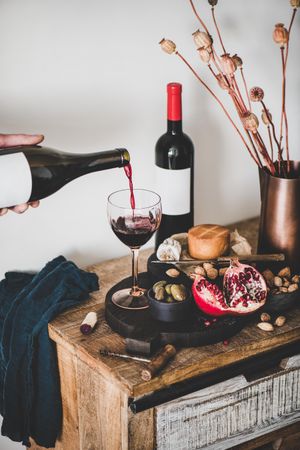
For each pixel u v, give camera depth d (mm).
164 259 1510
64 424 1515
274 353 1391
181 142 1548
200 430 1357
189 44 1697
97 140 1632
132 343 1273
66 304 1436
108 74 1594
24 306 1454
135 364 1260
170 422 1312
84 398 1396
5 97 1474
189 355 1286
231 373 1324
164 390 1272
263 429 1458
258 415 1435
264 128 1941
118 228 1359
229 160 1892
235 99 1467
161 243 1600
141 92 1657
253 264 1476
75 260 1696
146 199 1751
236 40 1784
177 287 1327
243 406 1401
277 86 1919
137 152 1704
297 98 1983
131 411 1254
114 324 1356
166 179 1569
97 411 1367
